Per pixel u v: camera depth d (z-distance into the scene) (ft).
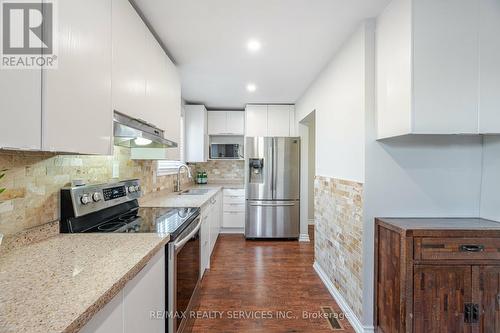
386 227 5.72
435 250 5.05
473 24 5.06
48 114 2.99
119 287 2.67
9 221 3.57
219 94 12.83
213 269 9.98
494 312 5.03
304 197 14.15
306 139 14.05
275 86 11.44
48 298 2.28
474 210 6.19
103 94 4.17
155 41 6.60
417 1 4.99
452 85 5.04
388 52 5.73
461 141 6.18
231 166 16.99
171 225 5.11
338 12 5.99
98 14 4.03
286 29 6.73
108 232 4.56
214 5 5.70
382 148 6.19
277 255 11.60
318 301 7.77
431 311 5.03
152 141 6.41
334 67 8.29
